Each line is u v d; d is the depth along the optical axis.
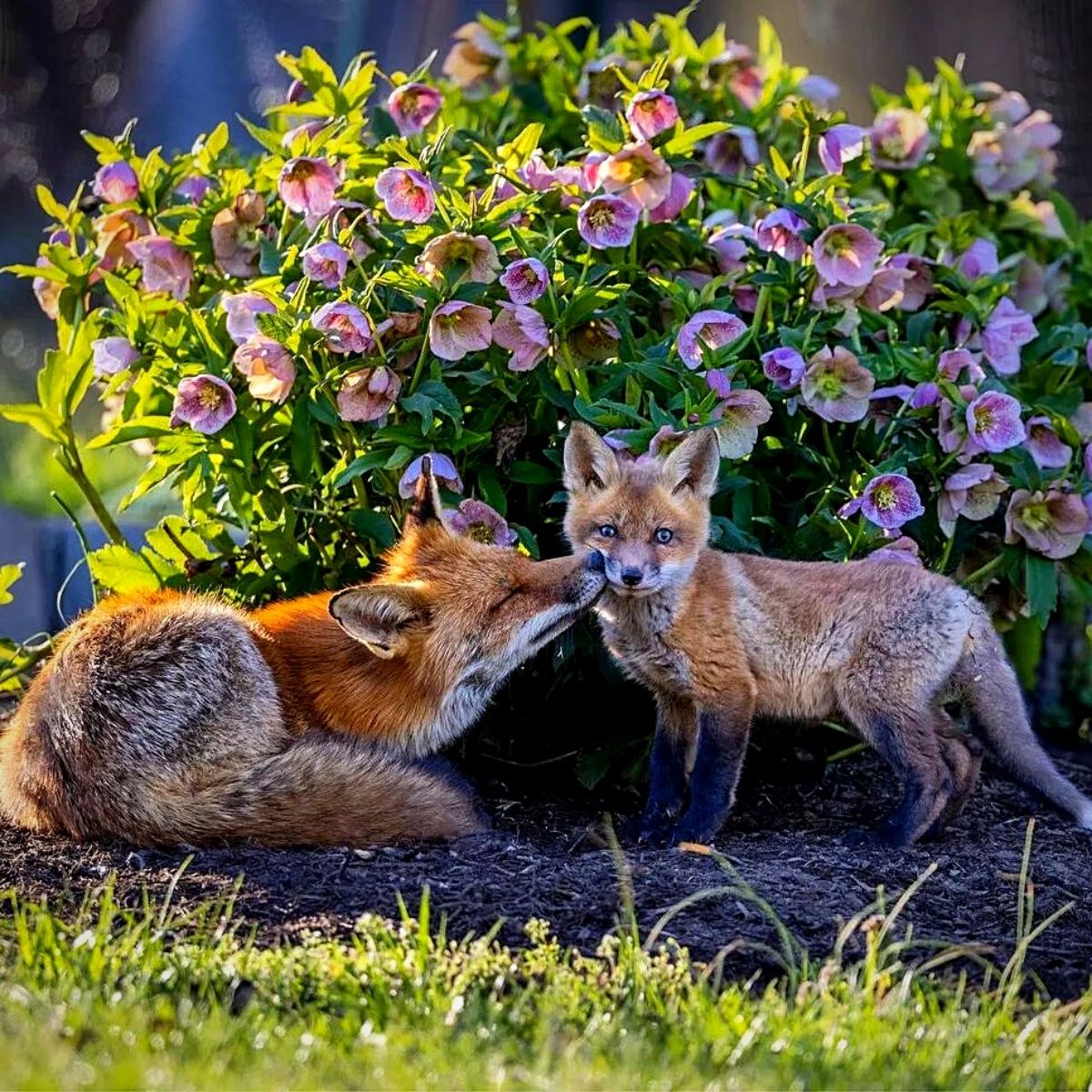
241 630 9.55
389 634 9.29
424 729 9.70
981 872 9.30
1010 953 8.16
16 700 12.95
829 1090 6.26
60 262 11.66
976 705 9.81
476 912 8.17
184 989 7.07
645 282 11.12
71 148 32.16
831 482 10.84
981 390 10.84
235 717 9.25
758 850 9.51
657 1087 6.09
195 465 10.30
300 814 9.10
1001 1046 6.86
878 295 11.27
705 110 13.33
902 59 29.27
